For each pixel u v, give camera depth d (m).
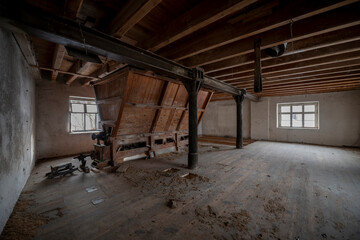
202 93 7.00
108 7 2.30
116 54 2.62
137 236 1.99
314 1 2.01
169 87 5.37
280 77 5.77
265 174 4.12
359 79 5.73
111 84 4.98
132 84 4.44
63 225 2.19
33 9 1.83
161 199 2.88
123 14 2.22
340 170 4.42
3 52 2.24
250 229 2.11
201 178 3.84
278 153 6.46
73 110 6.54
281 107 9.70
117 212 2.50
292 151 6.82
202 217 2.37
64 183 3.59
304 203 2.74
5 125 2.30
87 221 2.28
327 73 4.97
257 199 2.88
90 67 4.40
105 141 5.07
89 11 2.38
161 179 3.80
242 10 2.50
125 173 4.22
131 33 3.06
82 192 3.16
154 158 5.78
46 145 5.80
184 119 6.94
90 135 6.78
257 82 3.09
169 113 6.06
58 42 2.19
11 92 2.59
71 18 2.16
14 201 2.62
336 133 8.04
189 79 4.35
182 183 3.58
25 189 3.29
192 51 3.35
